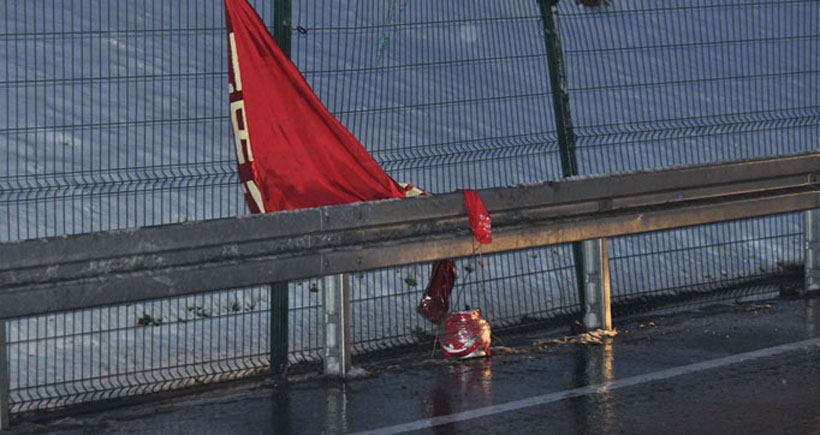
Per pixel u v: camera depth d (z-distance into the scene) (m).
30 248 27.28
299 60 55.19
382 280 39.31
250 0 59.00
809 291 41.12
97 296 28.00
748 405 28.38
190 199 42.75
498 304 37.66
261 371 32.28
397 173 43.16
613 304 38.94
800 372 31.23
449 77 56.78
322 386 31.14
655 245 45.09
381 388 30.83
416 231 32.78
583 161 47.22
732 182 38.16
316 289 38.62
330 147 34.81
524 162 49.94
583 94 59.44
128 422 28.17
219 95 51.62
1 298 26.94
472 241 33.41
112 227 40.16
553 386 30.59
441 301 34.34
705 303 40.47
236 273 29.75
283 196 34.50
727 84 65.44
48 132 45.47
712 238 45.06
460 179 47.31
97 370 32.44
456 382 31.25
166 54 53.41
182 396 30.39
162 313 35.44
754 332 35.84
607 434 26.41
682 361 32.69
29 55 50.06
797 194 39.50
